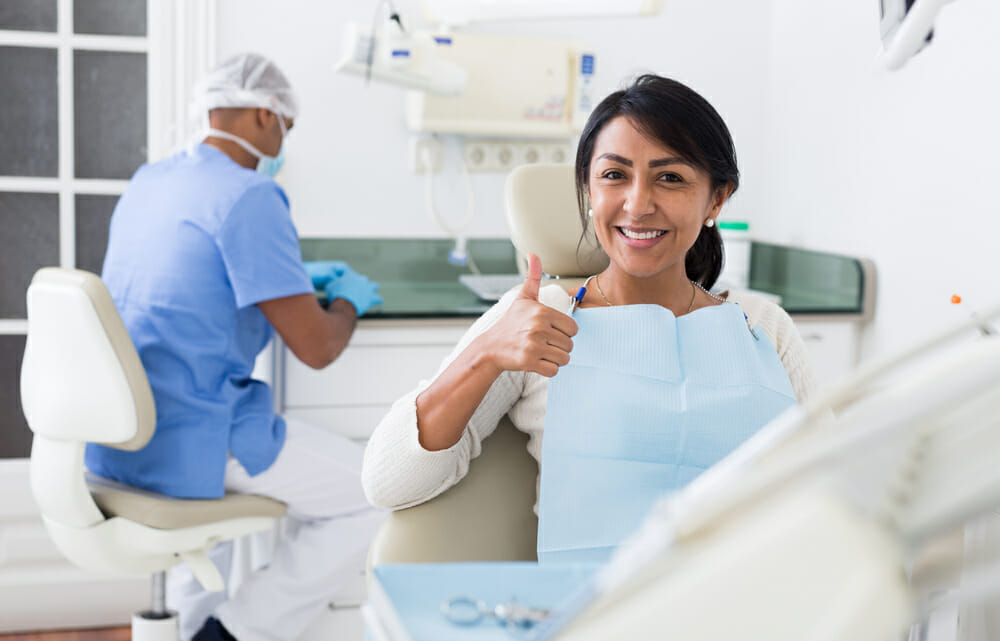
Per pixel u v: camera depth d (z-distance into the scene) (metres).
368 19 2.57
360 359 2.15
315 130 2.58
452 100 2.53
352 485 1.94
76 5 2.43
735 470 0.46
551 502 1.18
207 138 2.01
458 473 1.26
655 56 2.72
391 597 0.74
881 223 2.32
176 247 1.83
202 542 1.81
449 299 2.37
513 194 1.48
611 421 1.19
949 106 2.09
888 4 0.95
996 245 1.97
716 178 1.24
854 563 0.40
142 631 1.94
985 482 0.38
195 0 2.46
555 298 1.32
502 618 0.71
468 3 2.48
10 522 2.46
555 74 2.58
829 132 2.50
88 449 1.92
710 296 1.38
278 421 1.95
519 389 1.29
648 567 0.45
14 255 2.48
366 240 2.63
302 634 2.05
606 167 1.22
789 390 1.26
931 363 0.52
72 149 2.47
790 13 2.67
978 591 0.44
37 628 2.49
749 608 0.42
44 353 1.69
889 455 0.42
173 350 1.81
